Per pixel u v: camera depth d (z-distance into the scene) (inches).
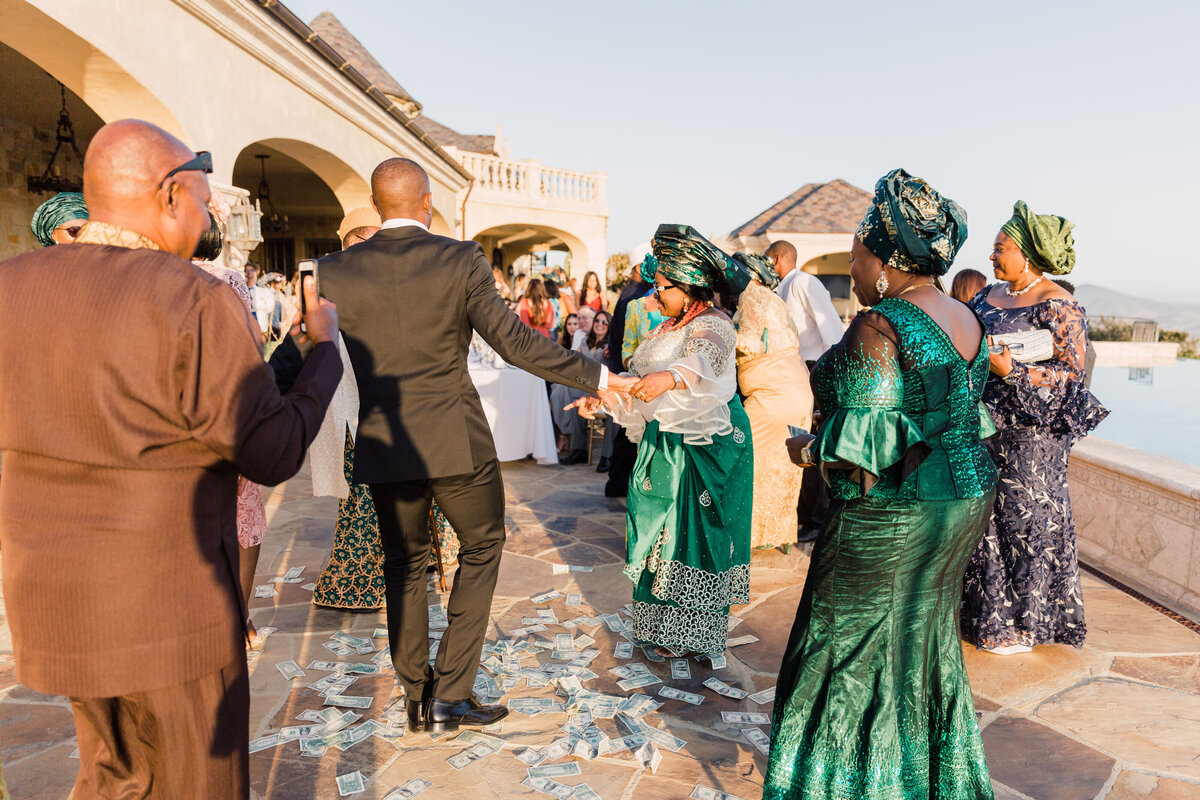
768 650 130.2
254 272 402.0
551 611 144.0
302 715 106.3
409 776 93.0
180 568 53.3
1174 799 90.1
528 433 276.1
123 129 54.3
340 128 354.6
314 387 60.2
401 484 95.0
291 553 174.9
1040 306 120.4
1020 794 91.1
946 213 71.2
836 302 1027.9
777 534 176.9
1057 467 124.3
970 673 122.3
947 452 72.1
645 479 121.1
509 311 93.8
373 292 88.8
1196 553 148.4
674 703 112.0
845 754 74.1
